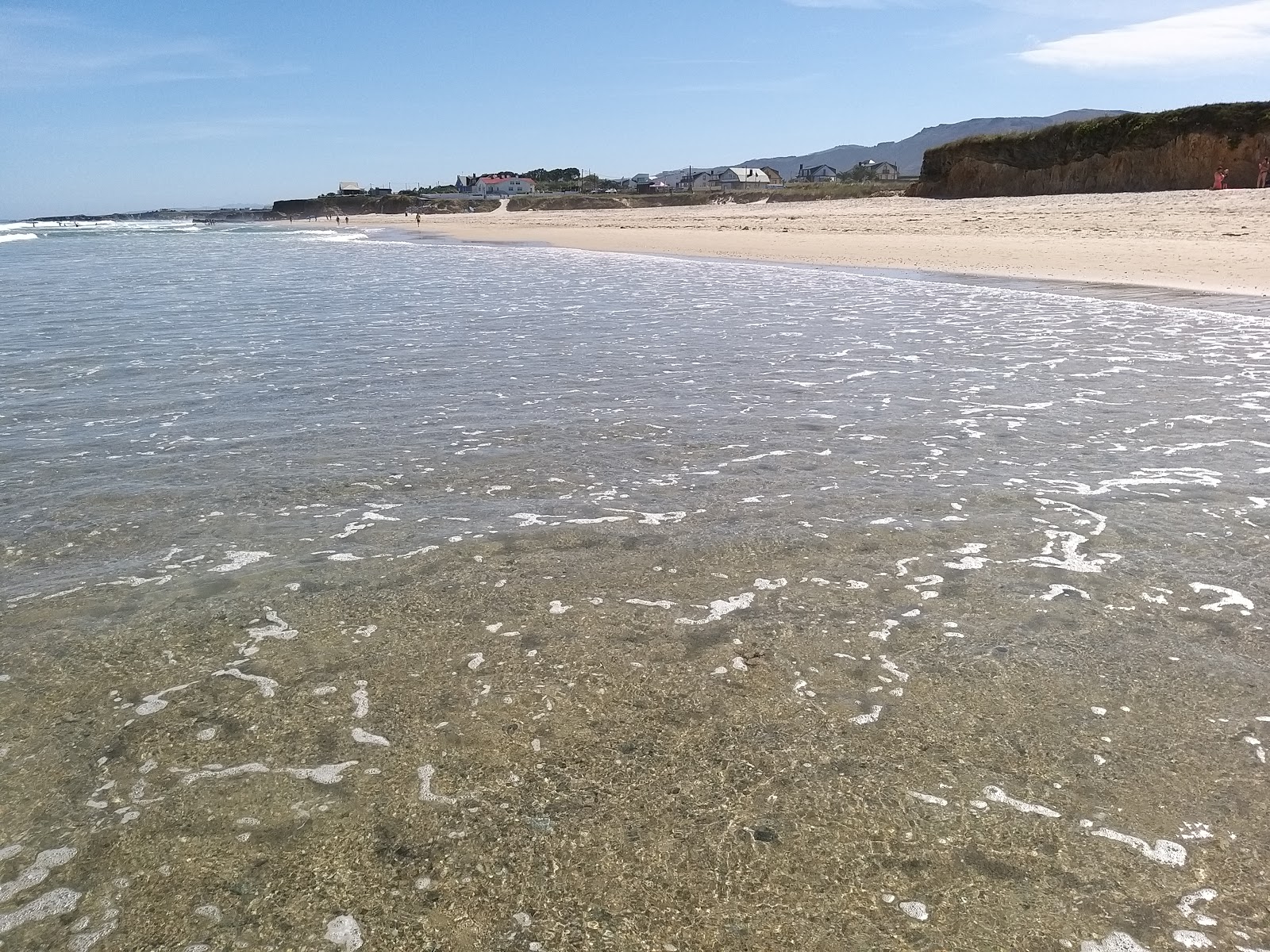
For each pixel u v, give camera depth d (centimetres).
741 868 276
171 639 430
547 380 1018
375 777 324
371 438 786
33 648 422
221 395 958
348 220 15388
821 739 340
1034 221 3262
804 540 537
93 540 557
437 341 1302
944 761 325
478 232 6128
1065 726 345
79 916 263
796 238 3384
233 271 2875
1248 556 499
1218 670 382
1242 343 1145
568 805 306
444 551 533
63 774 329
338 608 460
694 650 411
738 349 1195
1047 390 923
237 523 586
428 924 257
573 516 587
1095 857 277
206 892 272
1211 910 256
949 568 493
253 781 324
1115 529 544
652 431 795
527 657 408
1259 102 3981
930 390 935
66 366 1130
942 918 255
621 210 9038
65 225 14750
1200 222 2675
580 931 254
